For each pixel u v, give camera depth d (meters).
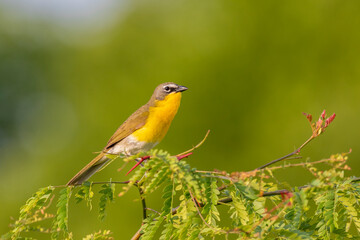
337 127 13.73
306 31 14.90
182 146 14.66
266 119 14.50
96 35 18.00
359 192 3.77
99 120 16.31
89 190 4.18
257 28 15.27
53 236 4.14
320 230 3.66
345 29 14.54
